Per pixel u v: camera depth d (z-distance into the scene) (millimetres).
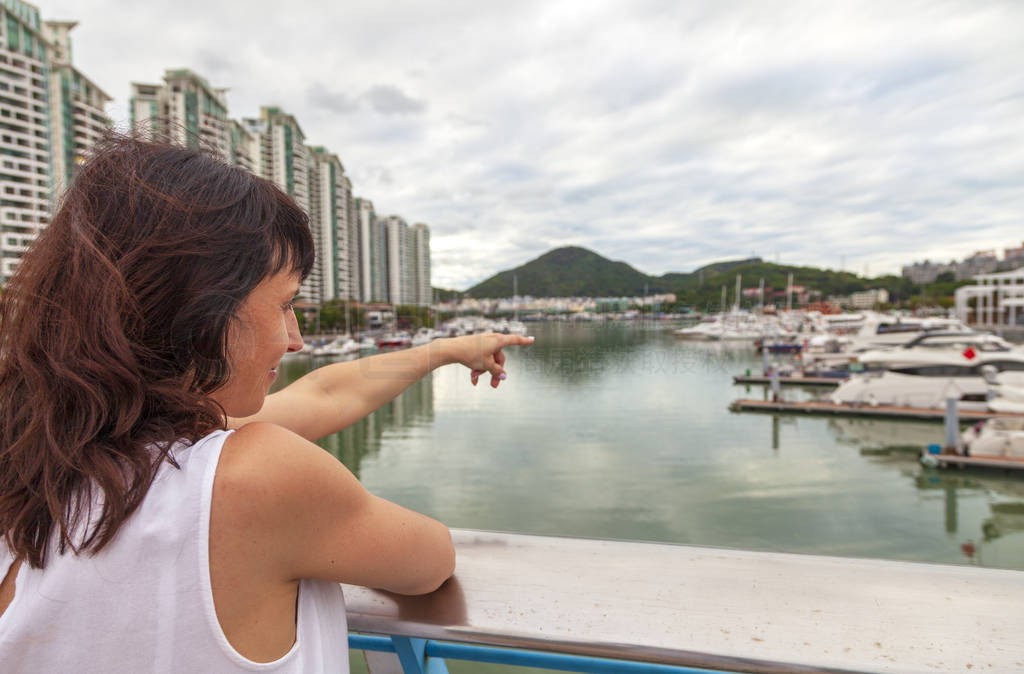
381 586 612
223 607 458
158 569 448
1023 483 11625
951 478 12156
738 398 19031
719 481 12305
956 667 612
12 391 474
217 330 480
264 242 510
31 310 469
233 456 486
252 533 469
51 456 438
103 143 520
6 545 465
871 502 11141
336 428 833
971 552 9078
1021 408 15359
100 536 435
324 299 81312
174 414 493
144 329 472
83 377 442
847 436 15320
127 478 445
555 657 752
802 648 646
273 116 76812
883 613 699
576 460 13297
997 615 688
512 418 15977
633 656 658
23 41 54938
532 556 850
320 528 500
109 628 444
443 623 699
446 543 697
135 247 466
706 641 659
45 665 449
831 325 32875
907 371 17734
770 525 10281
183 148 536
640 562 829
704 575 791
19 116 55031
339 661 578
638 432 15016
